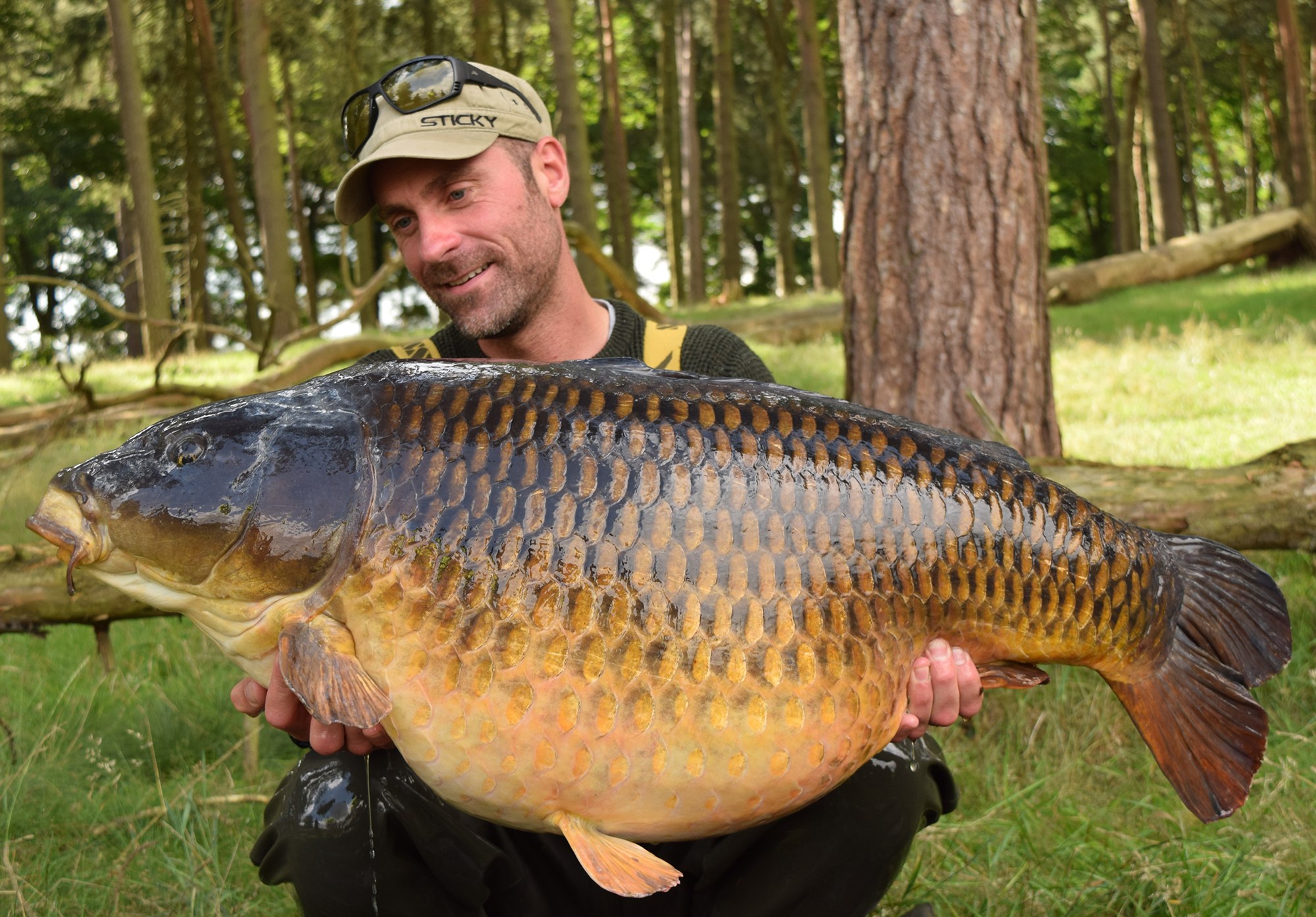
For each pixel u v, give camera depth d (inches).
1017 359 178.7
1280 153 1354.6
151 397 247.0
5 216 1242.0
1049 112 1636.3
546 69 1216.2
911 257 179.8
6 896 108.0
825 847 82.8
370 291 263.0
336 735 73.1
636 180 1476.4
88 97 1159.6
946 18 177.9
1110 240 1813.5
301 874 82.3
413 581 62.6
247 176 1235.9
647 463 65.0
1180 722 76.9
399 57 943.7
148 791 138.3
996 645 72.7
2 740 147.1
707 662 63.7
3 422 347.9
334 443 64.4
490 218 90.8
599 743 62.9
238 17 885.2
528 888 86.1
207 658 179.9
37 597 140.6
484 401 65.6
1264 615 77.5
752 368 100.8
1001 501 71.7
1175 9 1321.4
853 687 66.7
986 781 134.3
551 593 62.6
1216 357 445.1
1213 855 110.2
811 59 949.8
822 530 66.6
